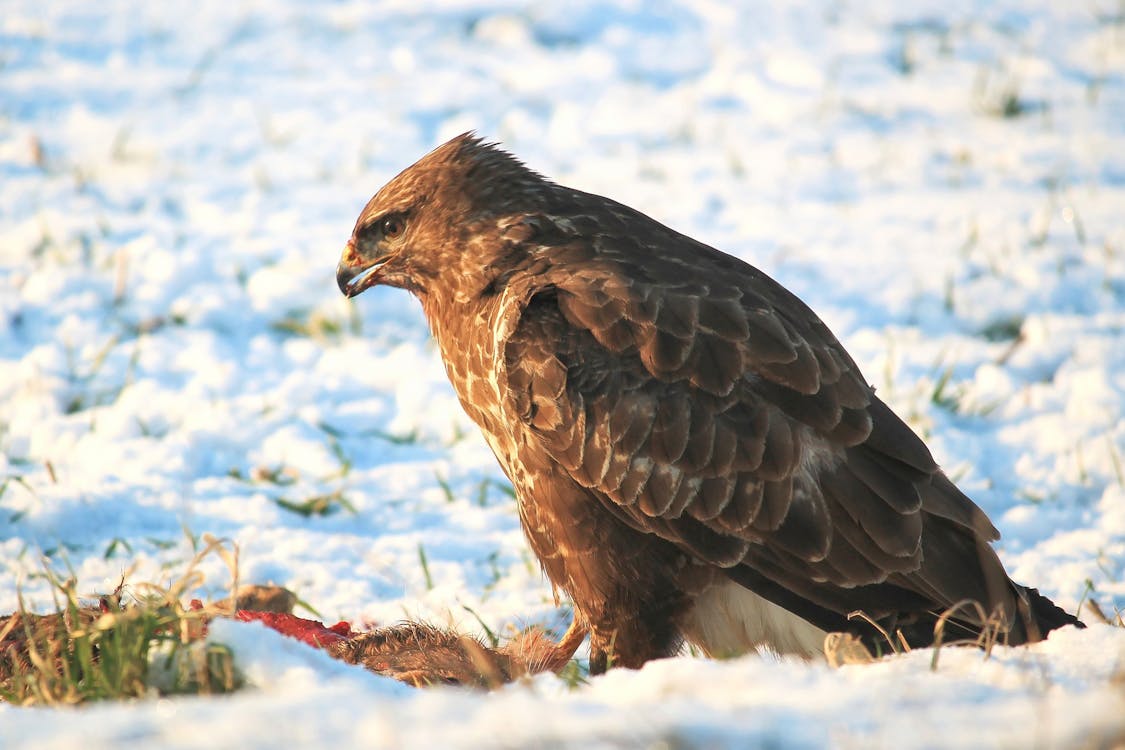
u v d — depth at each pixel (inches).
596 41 989.2
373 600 393.1
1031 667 242.1
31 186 740.0
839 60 963.3
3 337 576.1
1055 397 542.0
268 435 505.0
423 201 365.4
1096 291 641.0
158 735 187.6
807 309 343.0
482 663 266.1
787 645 327.6
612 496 321.7
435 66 938.7
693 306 323.6
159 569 401.4
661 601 328.5
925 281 650.2
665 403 318.3
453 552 428.5
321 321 600.1
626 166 790.5
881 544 311.7
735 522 315.3
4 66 919.7
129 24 1014.4
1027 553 427.5
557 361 325.1
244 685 246.4
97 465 476.1
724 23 1026.1
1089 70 962.7
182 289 628.7
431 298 370.3
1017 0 1104.2
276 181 765.3
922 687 218.5
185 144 812.6
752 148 823.1
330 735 185.5
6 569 401.4
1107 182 775.7
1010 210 732.7
